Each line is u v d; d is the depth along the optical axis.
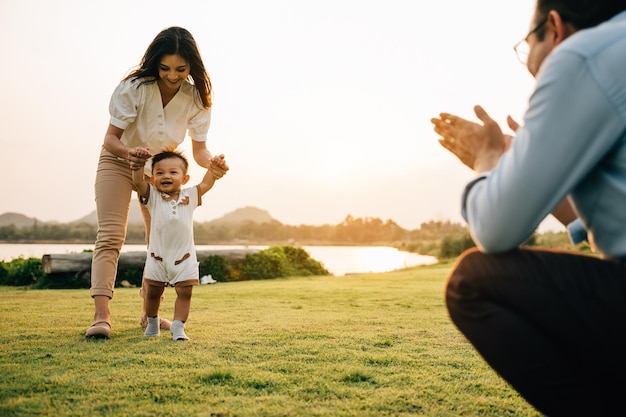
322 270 11.21
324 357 2.46
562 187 1.03
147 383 1.99
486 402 1.81
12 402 1.75
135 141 3.27
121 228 3.23
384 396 1.86
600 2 1.12
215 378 2.06
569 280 1.07
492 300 1.16
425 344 2.82
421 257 23.11
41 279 7.58
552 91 1.02
